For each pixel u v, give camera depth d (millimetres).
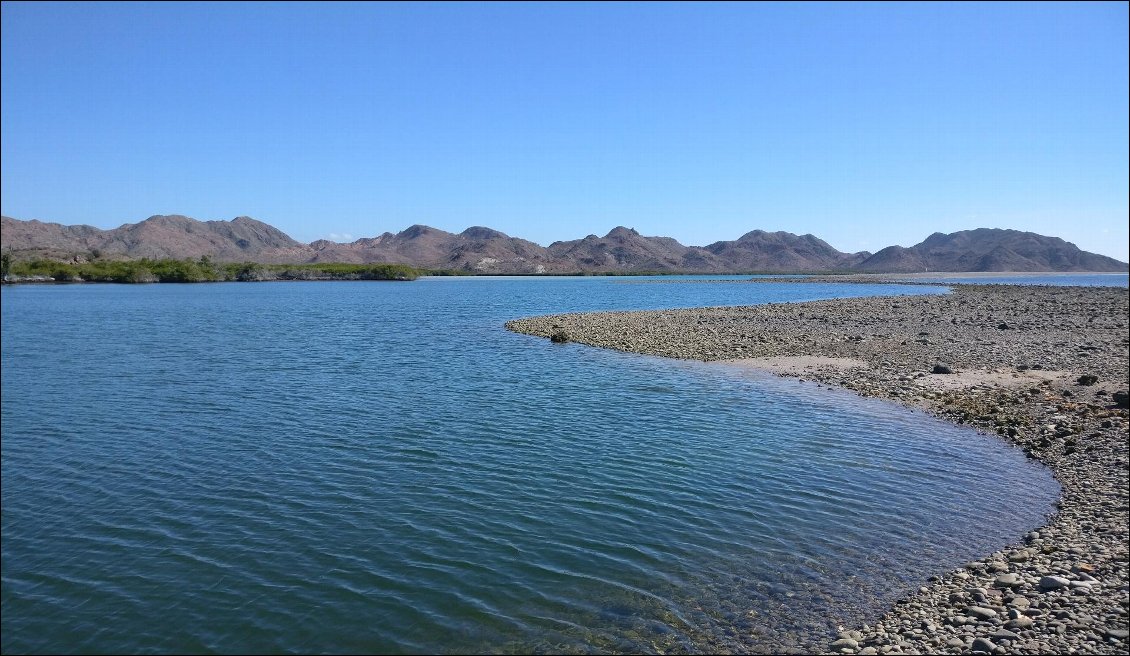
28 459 17672
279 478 16172
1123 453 17281
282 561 11898
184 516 13875
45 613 10266
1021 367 30344
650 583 11164
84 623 10031
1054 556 11688
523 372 31328
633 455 18016
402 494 15094
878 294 108312
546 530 13219
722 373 30938
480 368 32531
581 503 14609
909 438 19812
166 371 32094
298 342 44406
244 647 9469
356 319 64000
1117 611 9664
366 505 14445
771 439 19656
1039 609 9875
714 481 16031
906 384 27438
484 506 14414
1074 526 13086
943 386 26781
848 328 48281
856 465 17266
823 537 12922
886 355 35281
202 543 12617
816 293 116250
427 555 12133
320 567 11680
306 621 10055
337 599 10641
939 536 12922
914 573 11430
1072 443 18547
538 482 15914
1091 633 9125
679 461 17531
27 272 178250
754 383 28422
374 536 12914
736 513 14102
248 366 33594
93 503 14547
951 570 11508
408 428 20797
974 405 23266
